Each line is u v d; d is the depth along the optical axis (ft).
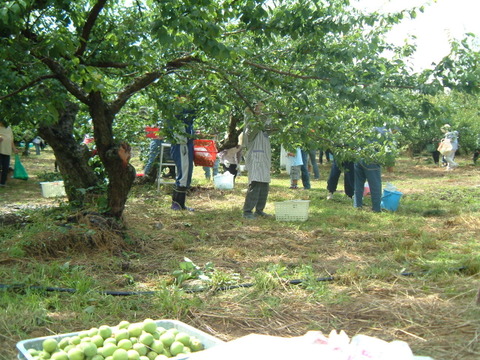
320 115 22.68
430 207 37.50
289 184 53.11
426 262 20.56
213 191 44.14
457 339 12.98
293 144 28.48
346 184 41.11
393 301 15.85
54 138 28.55
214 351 8.00
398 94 19.93
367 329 13.92
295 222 30.55
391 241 24.52
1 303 15.17
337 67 19.92
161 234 25.72
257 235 26.45
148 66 22.18
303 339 8.14
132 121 39.93
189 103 27.07
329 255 22.61
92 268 19.49
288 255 22.36
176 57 23.90
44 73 22.36
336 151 27.66
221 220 30.76
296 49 20.59
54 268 18.38
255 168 31.45
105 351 10.55
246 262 21.08
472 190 48.70
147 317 14.83
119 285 17.74
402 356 7.40
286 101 23.26
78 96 22.38
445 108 20.24
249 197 31.78
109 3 23.30
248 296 16.61
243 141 32.27
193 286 17.52
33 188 45.91
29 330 13.62
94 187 28.19
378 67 19.49
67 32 18.80
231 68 23.41
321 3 19.88
